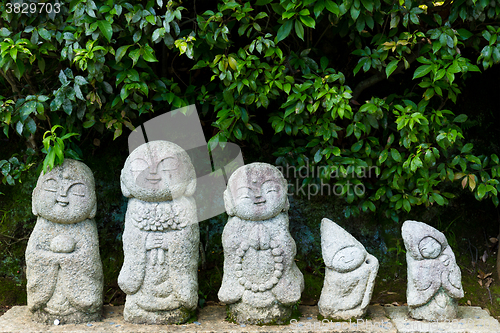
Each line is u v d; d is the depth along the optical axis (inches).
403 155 169.8
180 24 161.6
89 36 153.1
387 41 155.9
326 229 153.4
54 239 145.5
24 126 160.1
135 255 146.9
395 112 158.4
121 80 153.2
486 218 190.2
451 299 147.9
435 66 150.4
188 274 148.3
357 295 147.0
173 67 184.9
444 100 172.4
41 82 172.9
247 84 152.9
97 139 186.5
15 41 146.7
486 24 156.9
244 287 146.6
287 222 151.5
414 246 146.9
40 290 144.3
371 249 184.4
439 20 150.9
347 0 143.0
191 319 150.4
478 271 178.7
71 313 145.6
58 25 151.9
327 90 154.1
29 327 142.6
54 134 150.0
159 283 146.2
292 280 147.4
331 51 184.5
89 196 149.3
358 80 188.5
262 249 146.3
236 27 178.9
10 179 167.2
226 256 149.6
